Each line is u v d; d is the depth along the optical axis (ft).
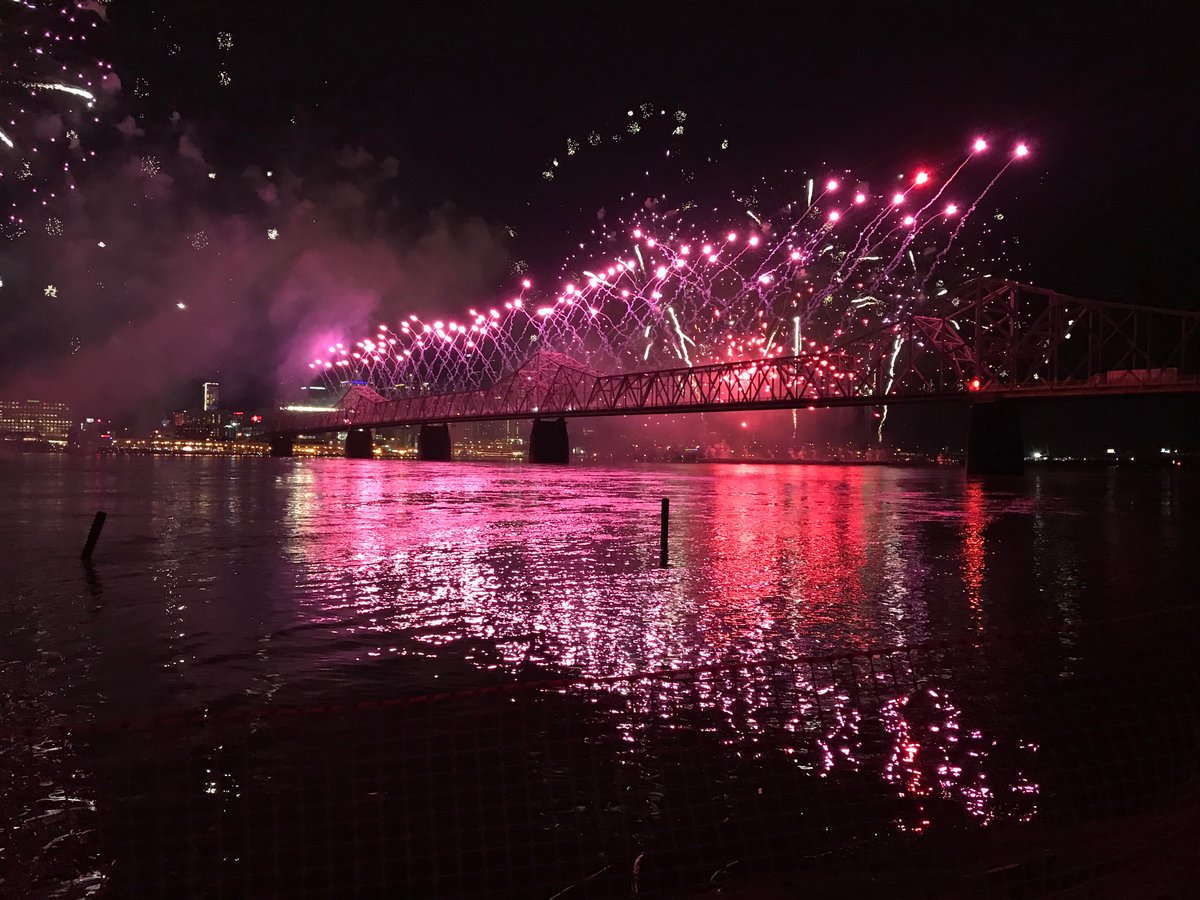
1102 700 39.37
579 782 30.96
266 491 229.04
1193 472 596.29
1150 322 328.29
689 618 61.31
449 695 22.39
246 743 34.09
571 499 204.33
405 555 95.35
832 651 51.55
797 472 517.55
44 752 32.89
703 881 24.71
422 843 26.81
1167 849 21.89
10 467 463.42
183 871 25.23
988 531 132.26
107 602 66.49
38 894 24.04
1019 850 24.32
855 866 24.93
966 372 392.88
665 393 470.80
